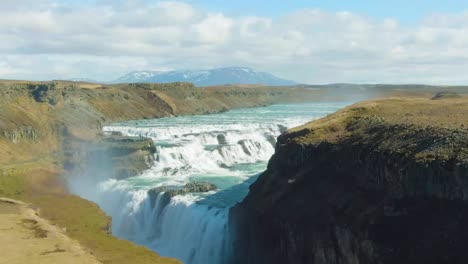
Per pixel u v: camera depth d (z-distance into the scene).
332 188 81.00
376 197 72.25
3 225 77.31
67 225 84.69
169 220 104.69
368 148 80.06
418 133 76.81
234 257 90.31
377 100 131.50
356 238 67.81
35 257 62.78
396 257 61.28
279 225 81.56
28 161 142.12
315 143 94.00
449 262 56.09
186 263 96.69
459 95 172.38
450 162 62.81
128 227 112.25
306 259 75.62
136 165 143.50
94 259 64.31
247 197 96.81
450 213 60.62
